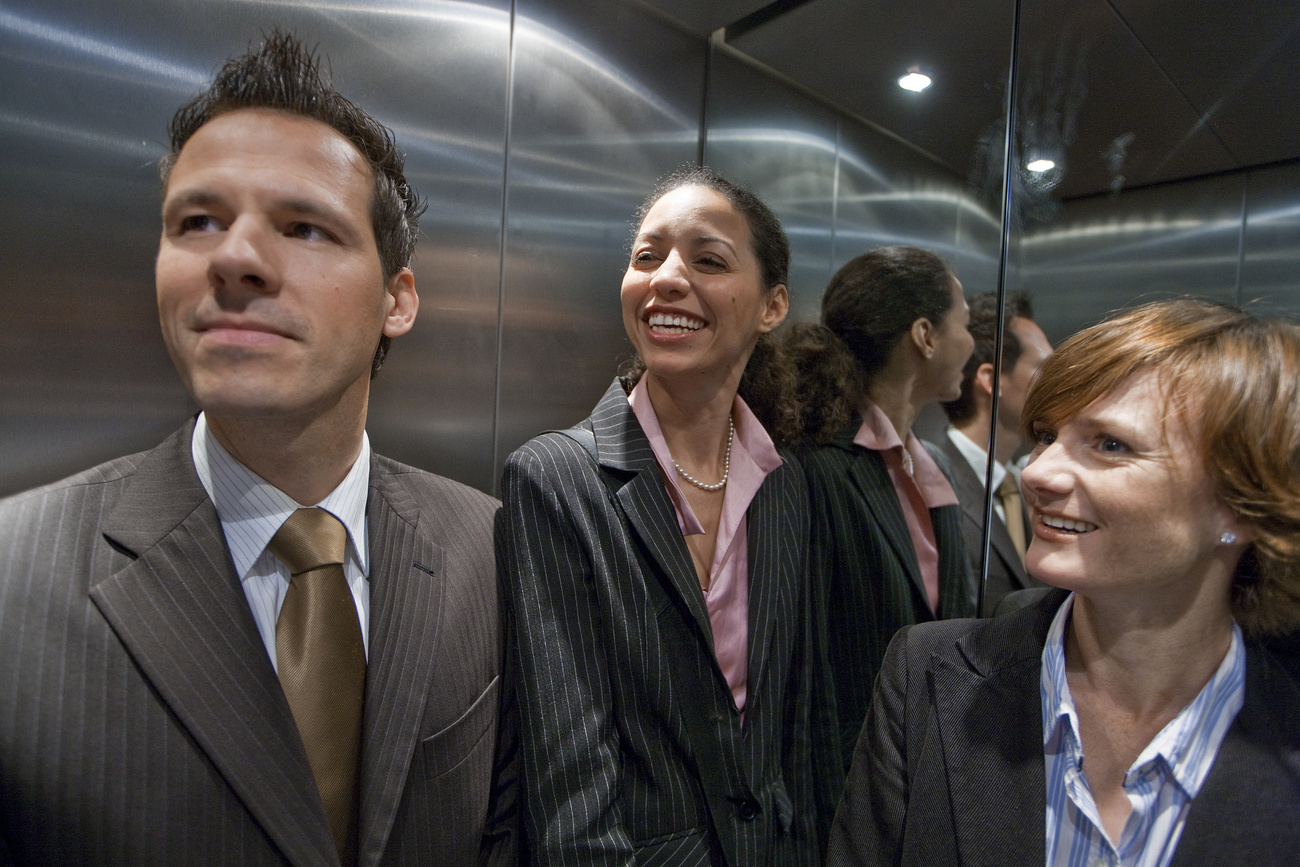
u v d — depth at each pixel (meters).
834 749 1.40
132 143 1.21
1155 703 0.79
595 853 0.96
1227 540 0.73
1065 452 0.77
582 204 1.85
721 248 1.12
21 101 1.11
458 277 1.64
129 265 1.22
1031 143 1.34
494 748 0.98
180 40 1.25
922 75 1.52
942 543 1.43
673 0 1.86
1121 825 0.79
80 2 1.15
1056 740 0.84
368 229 0.85
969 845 0.82
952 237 1.46
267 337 0.74
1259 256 1.11
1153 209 1.21
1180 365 0.72
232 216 0.76
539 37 1.73
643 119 1.95
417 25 1.54
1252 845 0.70
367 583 0.93
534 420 1.80
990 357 1.39
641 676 1.06
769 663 1.19
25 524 0.75
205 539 0.80
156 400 1.25
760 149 1.91
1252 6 1.09
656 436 1.17
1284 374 0.70
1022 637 0.91
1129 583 0.73
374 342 0.86
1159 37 1.19
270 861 0.74
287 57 0.85
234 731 0.74
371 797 0.82
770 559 1.22
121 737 0.70
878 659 1.49
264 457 0.83
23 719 0.67
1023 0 1.34
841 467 1.49
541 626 1.02
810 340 1.57
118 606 0.73
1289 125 1.08
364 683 0.87
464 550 1.03
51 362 1.16
